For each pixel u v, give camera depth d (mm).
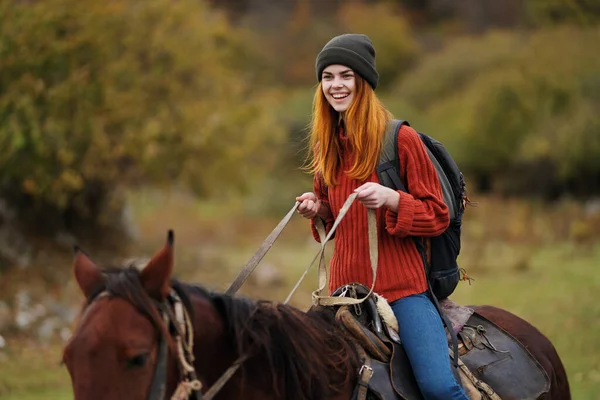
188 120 17828
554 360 4754
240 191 20891
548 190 32219
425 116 39000
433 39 59312
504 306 13875
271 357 3531
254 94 22016
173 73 17953
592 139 29297
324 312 3990
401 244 4141
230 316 3473
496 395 4152
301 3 62281
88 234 18750
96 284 3111
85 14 15758
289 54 55875
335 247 4254
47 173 15516
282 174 34188
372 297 4035
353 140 4117
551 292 14828
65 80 15438
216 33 19750
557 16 25359
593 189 30281
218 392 3473
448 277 4270
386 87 51844
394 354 3926
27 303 14125
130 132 16328
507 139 33219
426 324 3979
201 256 22203
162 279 3090
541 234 24219
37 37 15273
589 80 29234
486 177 34906
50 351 12539
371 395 3785
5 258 15586
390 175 4094
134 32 17297
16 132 14508
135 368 2939
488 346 4398
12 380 10688
